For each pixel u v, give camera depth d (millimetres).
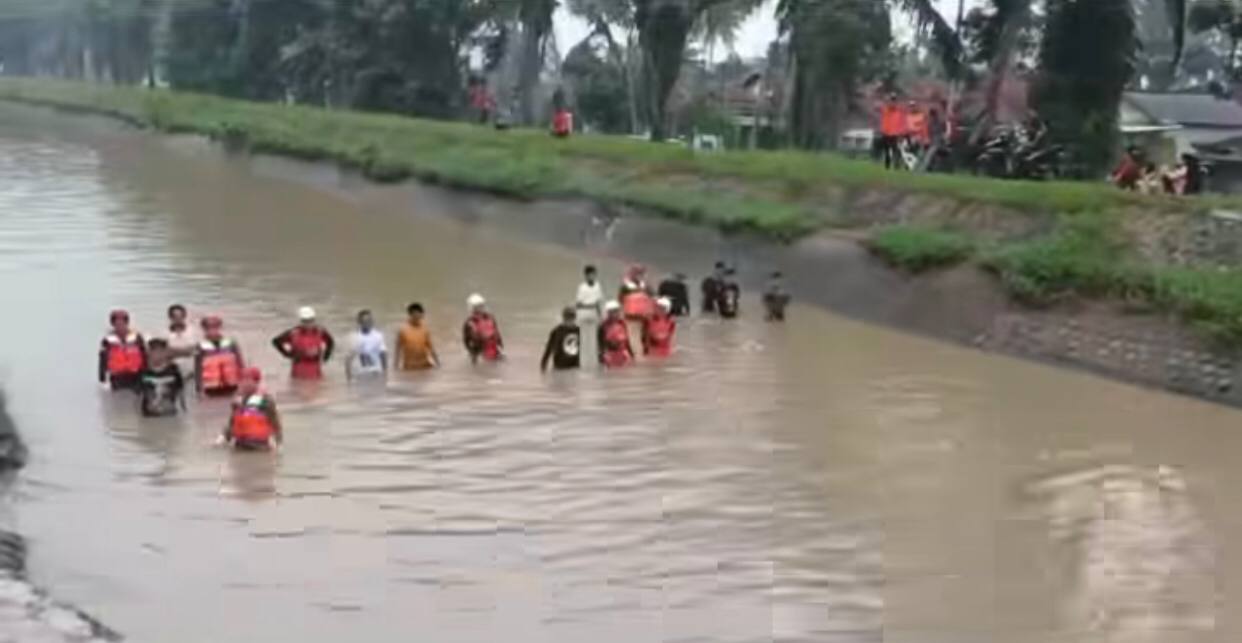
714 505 17781
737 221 35125
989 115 38906
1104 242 27938
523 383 24047
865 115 49031
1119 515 17594
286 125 65812
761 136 53281
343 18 73375
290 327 28000
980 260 28875
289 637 13750
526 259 38188
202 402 22312
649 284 31672
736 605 14656
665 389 23781
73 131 86062
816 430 21328
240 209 48938
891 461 19797
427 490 18250
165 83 96125
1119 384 24797
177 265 35906
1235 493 18469
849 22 43062
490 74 71750
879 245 30969
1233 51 57656
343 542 16344
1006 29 38688
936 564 15852
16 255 36938
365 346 24156
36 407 22000
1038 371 25719
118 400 22453
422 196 48875
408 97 70312
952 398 23562
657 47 50562
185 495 17953
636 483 18625
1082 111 36219
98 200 50625
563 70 64625
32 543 16156
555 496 18047
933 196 32594
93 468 19000
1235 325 23719
